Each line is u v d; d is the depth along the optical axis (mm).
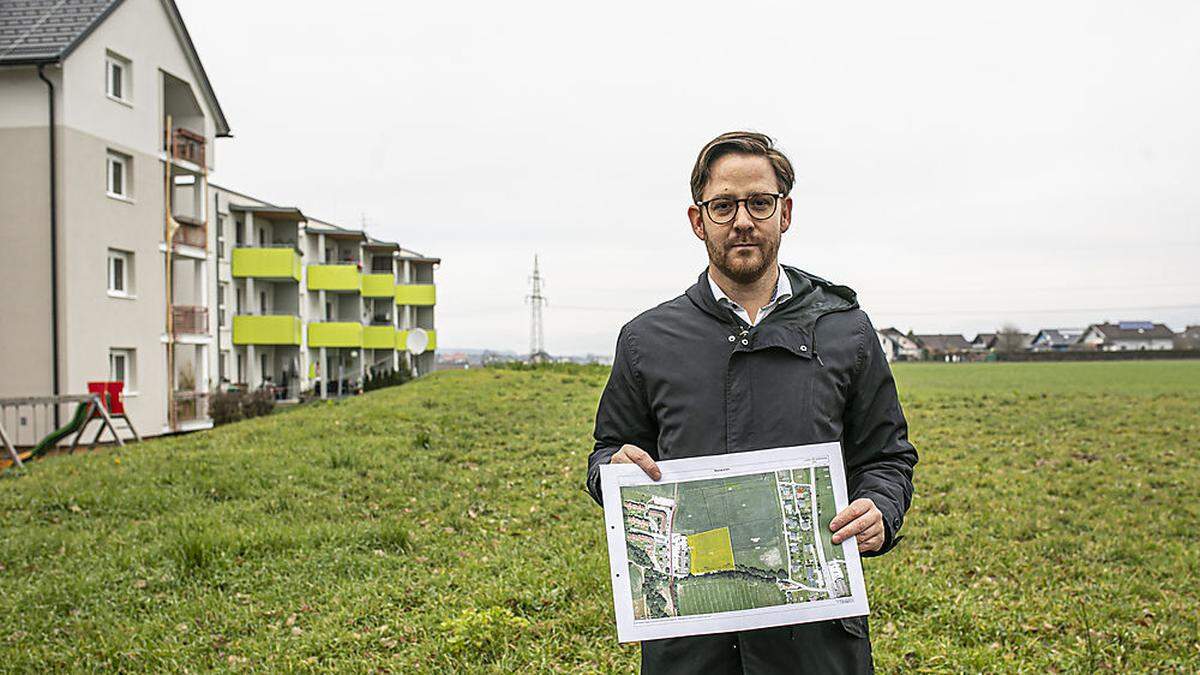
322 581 6848
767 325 2604
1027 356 72875
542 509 9453
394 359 55812
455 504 9641
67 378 21281
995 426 16219
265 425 15797
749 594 2402
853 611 2379
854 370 2625
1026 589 6559
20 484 10891
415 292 58156
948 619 5801
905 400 21344
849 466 2723
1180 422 16547
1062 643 5430
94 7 22703
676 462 2482
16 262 21312
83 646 5531
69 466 12320
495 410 17141
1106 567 7184
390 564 7320
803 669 2463
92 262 22281
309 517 9062
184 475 10852
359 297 51312
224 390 34969
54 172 21266
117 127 23359
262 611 6195
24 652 5410
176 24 26062
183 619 6027
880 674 4973
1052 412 18328
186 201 30594
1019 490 10391
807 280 2719
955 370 50219
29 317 21297
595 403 18344
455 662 5148
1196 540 8219
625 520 2465
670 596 2408
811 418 2531
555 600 6184
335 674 5039
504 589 6344
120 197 23438
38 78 21297
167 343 25531
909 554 7566
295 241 43688
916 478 11141
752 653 2465
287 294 44344
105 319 22750
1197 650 5301
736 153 2572
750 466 2473
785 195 2635
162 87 25656
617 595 2418
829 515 2438
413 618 5887
